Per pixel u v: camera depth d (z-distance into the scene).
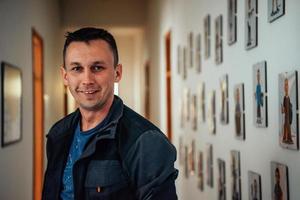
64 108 10.03
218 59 3.54
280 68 2.26
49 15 7.68
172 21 6.15
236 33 3.05
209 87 3.93
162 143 1.48
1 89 3.96
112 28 10.30
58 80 8.95
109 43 1.54
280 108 2.24
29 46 5.63
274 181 2.32
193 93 4.68
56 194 1.62
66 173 1.61
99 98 1.52
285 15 2.19
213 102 3.76
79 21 9.76
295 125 2.05
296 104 2.04
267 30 2.45
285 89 2.16
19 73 4.84
